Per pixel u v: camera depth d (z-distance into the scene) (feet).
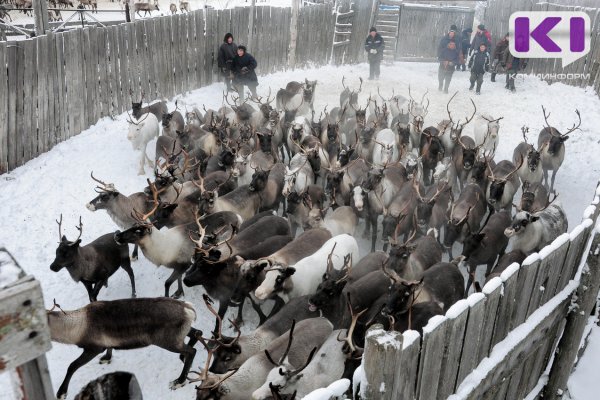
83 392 15.57
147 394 20.65
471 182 34.27
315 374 17.39
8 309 6.23
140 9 84.07
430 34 76.79
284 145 46.42
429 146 38.14
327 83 65.31
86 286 24.72
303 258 25.03
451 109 55.88
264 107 44.52
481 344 14.38
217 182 32.17
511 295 14.78
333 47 73.36
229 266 23.67
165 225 29.22
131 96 49.24
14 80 36.11
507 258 25.38
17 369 6.79
